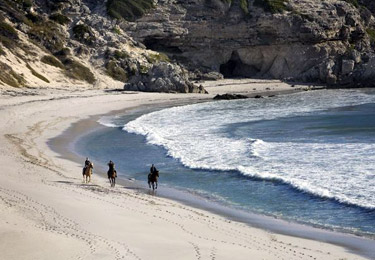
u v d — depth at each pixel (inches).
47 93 2908.5
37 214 789.2
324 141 1546.5
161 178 1205.7
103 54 3816.4
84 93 3061.0
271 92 3649.1
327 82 4030.5
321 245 735.7
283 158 1327.5
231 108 2623.0
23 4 3843.5
